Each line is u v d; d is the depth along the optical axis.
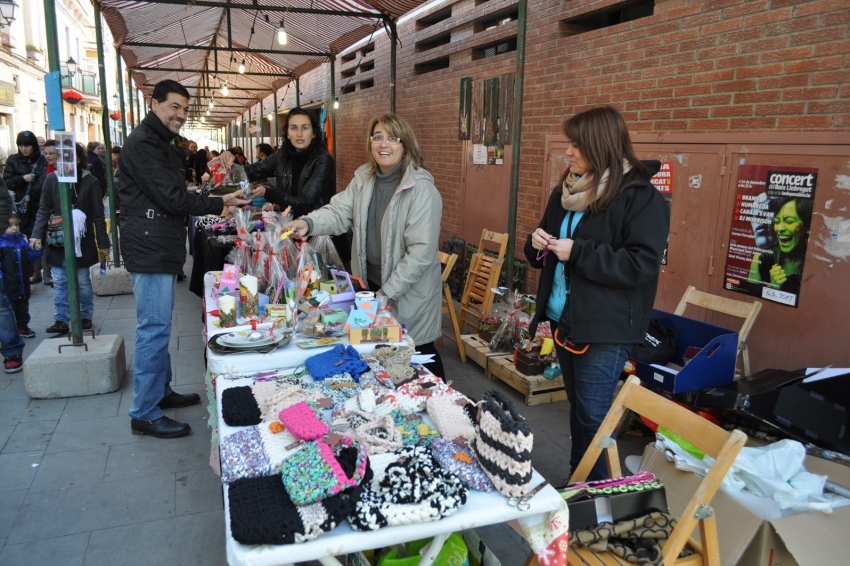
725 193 3.67
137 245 3.27
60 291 5.38
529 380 3.99
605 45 4.62
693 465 2.37
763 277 3.47
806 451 2.51
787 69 3.28
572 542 1.81
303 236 3.24
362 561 1.75
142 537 2.62
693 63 3.87
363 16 6.49
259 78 15.37
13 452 3.33
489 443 1.60
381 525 1.40
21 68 17.83
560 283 2.61
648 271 2.23
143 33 8.48
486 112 6.39
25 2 18.95
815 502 2.14
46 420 3.73
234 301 2.74
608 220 2.34
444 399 2.04
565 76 5.10
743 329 3.32
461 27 6.88
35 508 2.81
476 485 1.59
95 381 4.11
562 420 3.81
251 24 8.91
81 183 5.22
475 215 6.80
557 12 5.15
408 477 1.53
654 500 1.93
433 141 7.74
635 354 3.35
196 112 25.44
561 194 2.56
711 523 1.79
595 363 2.42
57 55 3.95
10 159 6.95
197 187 8.86
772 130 3.38
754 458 2.39
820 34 3.10
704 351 3.05
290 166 4.87
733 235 3.64
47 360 4.02
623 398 2.12
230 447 1.72
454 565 1.79
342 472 1.49
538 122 5.51
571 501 1.86
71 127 25.33
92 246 5.41
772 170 3.37
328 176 4.61
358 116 10.80
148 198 3.23
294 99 15.55
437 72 7.48
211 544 2.59
